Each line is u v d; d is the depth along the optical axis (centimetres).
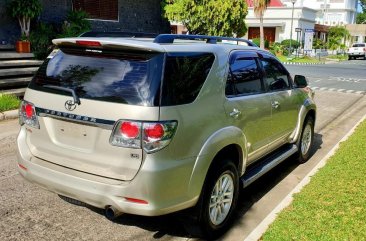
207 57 381
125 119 318
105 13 1565
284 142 576
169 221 426
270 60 523
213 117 371
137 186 319
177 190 335
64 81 360
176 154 330
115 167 327
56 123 360
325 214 411
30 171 374
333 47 5247
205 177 359
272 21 4503
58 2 1385
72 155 349
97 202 334
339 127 945
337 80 2073
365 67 3177
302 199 456
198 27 1839
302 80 593
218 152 376
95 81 343
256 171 477
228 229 420
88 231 398
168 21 1933
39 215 426
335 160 612
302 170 620
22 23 1226
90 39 351
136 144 316
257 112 452
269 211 470
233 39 484
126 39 359
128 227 411
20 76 1080
